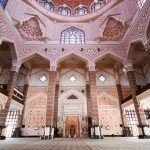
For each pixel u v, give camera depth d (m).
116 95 12.19
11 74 8.69
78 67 13.38
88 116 11.10
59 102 12.01
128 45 8.78
